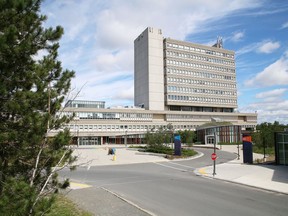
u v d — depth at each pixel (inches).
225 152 1784.0
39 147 269.7
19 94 257.8
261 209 413.7
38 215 213.6
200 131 3174.2
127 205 414.0
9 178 228.2
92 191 526.0
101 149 2218.3
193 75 4264.3
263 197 501.0
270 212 396.8
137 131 3622.0
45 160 281.0
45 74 285.1
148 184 633.6
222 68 4571.9
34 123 254.7
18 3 253.1
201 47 4389.8
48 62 292.2
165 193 528.1
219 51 4569.4
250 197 500.4
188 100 4170.8
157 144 1733.5
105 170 904.9
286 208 420.8
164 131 1893.5
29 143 256.5
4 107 252.8
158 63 4060.0
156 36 4084.6
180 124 4013.3
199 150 1973.4
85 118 3341.5
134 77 4429.1
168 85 4035.4
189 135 2893.7
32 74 274.1
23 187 210.1
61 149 290.0
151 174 815.1
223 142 2920.8
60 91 306.5
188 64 4237.2
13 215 199.0
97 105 3597.4
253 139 2074.3
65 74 307.6
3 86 244.7
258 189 585.0
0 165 248.1
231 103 4621.1
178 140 1437.0
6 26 255.1
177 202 453.1
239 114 4667.8
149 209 408.2
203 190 564.1
